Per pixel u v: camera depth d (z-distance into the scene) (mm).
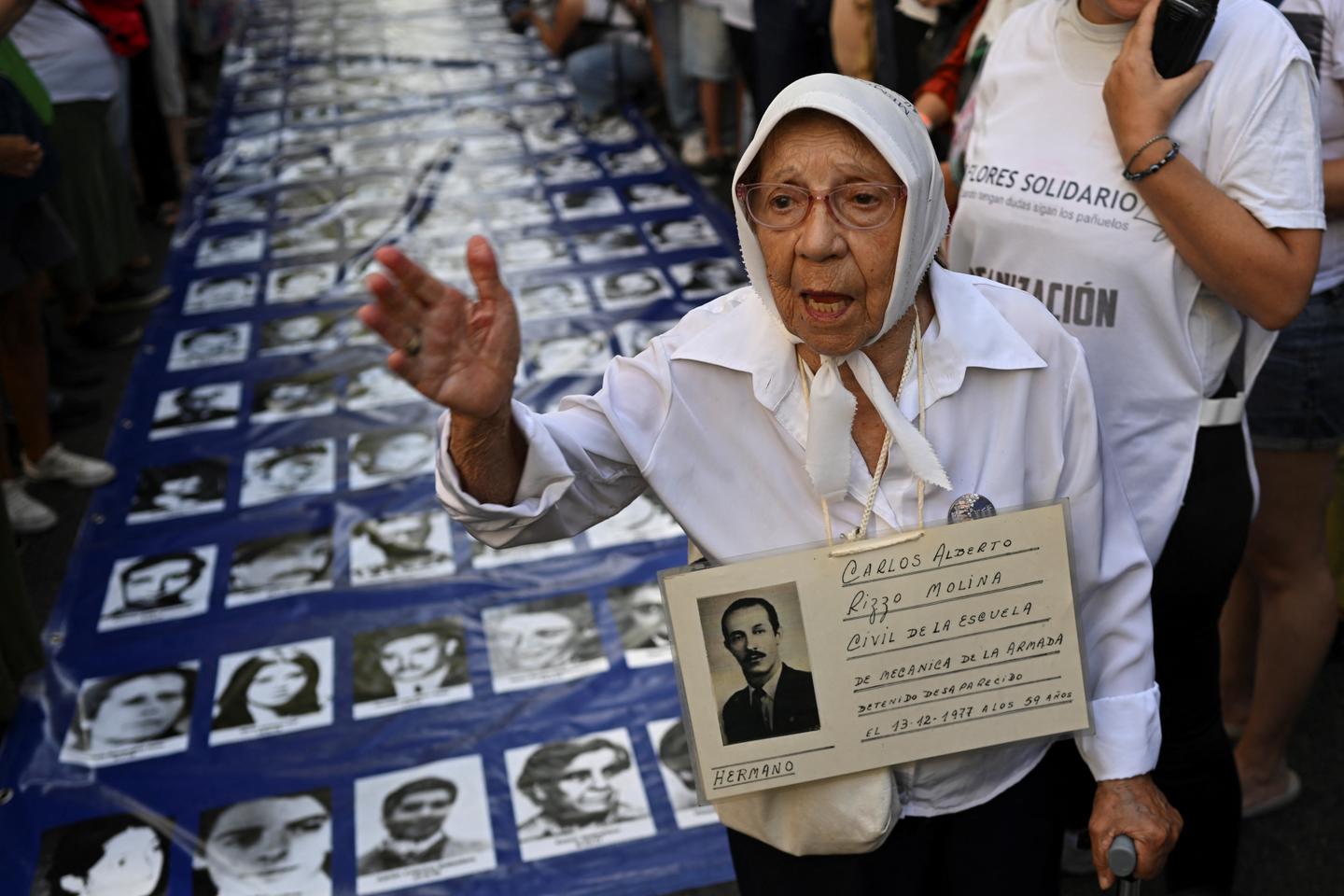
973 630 1448
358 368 4820
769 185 1340
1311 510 2416
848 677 1438
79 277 5008
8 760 2953
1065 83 1881
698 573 1404
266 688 3158
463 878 2572
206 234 6242
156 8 6539
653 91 7930
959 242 2016
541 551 3625
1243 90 1727
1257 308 1762
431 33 9875
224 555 3713
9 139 3420
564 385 4570
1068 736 1595
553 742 2920
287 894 2559
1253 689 2805
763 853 1646
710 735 1444
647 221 6016
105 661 3291
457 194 6523
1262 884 2500
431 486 3998
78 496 4141
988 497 1498
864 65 4133
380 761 2900
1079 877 2523
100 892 2586
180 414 4566
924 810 1578
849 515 1484
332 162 7090
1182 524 1948
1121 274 1828
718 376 1474
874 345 1458
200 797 2822
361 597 3482
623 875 2553
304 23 10438
